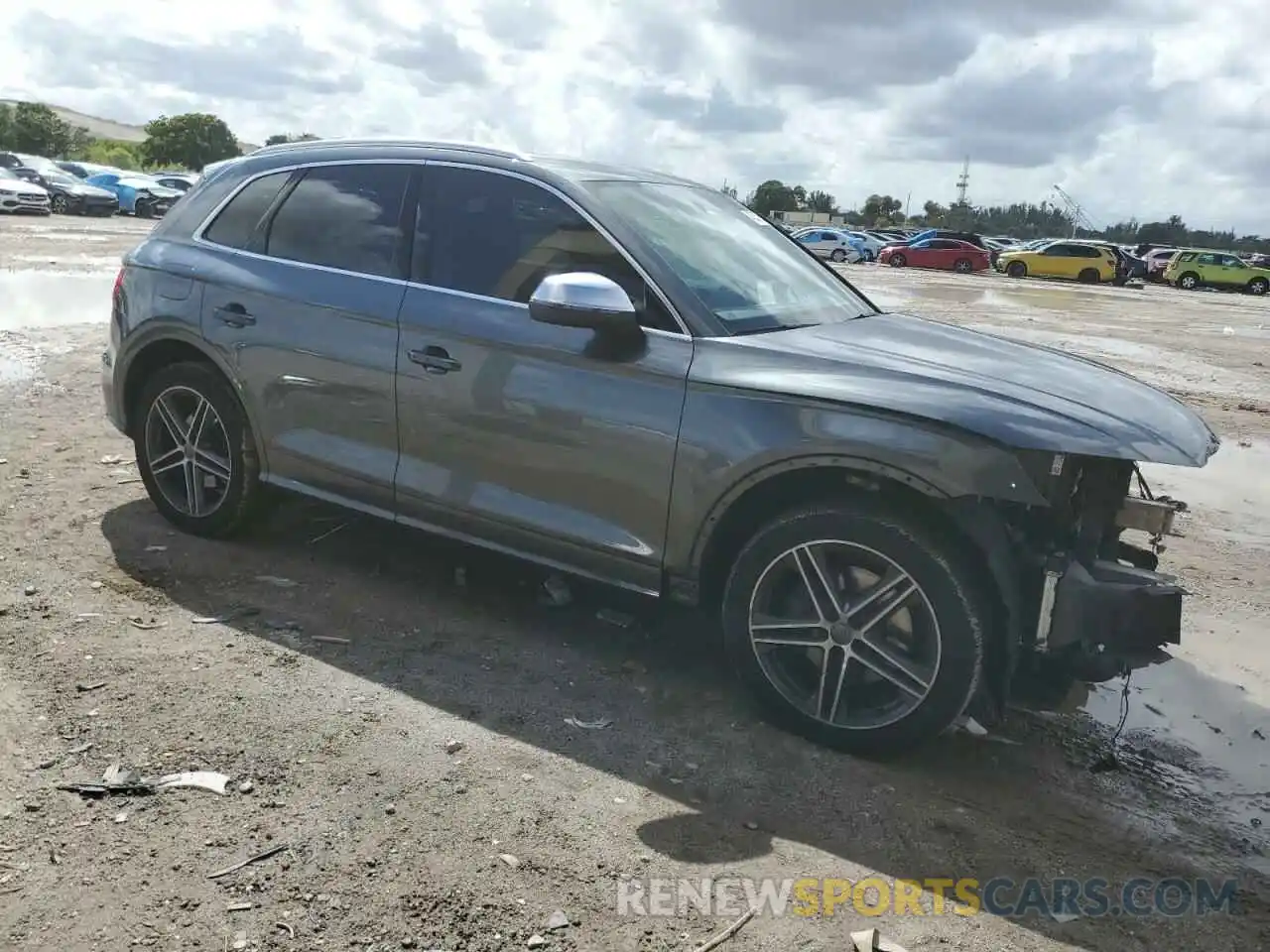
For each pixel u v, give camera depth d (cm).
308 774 316
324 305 440
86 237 2395
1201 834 327
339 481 446
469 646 415
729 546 375
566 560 396
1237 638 482
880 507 335
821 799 325
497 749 339
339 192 456
